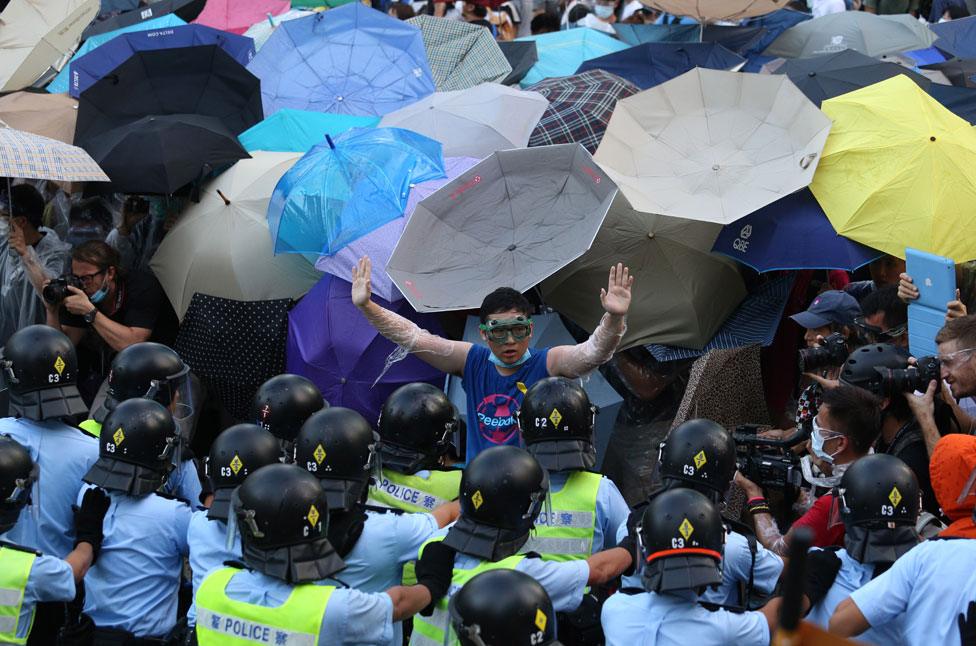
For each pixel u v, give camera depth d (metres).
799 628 3.45
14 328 10.34
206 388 10.02
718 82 9.84
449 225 8.92
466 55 13.06
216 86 11.05
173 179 9.84
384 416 6.49
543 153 8.93
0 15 13.68
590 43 13.92
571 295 9.34
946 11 15.71
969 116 11.05
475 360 7.62
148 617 6.53
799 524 6.26
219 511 6.02
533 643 4.45
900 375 6.81
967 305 8.83
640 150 9.65
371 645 5.20
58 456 6.94
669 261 9.22
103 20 16.20
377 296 9.26
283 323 9.55
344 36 12.56
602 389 8.87
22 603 5.93
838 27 13.86
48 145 9.48
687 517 5.06
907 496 5.38
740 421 9.02
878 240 8.88
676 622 5.10
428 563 5.54
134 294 9.91
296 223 9.34
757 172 9.30
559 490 6.20
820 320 8.27
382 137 9.74
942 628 4.92
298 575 5.10
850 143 9.26
